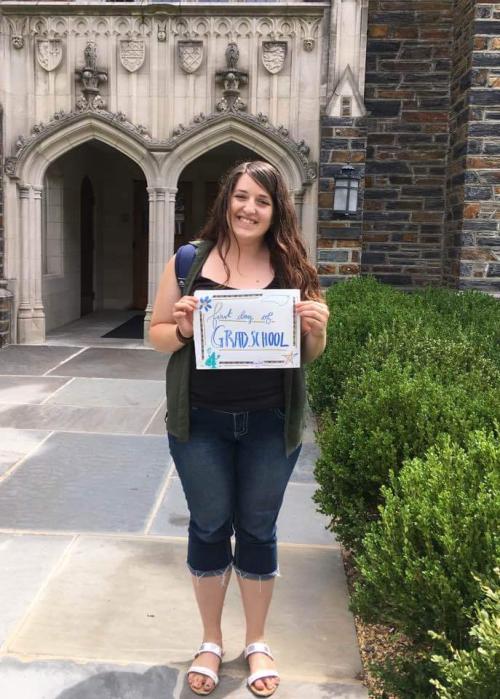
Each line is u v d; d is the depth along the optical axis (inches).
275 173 93.9
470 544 83.0
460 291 356.2
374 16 413.1
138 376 322.3
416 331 194.1
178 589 129.1
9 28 374.3
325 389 203.8
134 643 112.0
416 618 86.9
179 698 99.6
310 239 380.2
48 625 116.2
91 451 210.8
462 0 386.9
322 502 132.2
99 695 99.6
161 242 388.2
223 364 90.7
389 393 126.4
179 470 98.4
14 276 394.9
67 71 376.5
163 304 96.3
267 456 96.8
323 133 368.8
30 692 99.7
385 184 425.7
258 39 370.6
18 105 379.9
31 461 200.5
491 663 66.6
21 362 350.3
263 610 104.5
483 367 167.6
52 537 149.8
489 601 73.6
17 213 388.2
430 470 96.1
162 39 372.2
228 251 94.6
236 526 103.6
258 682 100.7
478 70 357.1
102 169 547.2
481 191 364.8
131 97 378.3
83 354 374.3
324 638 115.0
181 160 382.9
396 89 417.4
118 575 133.6
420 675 86.4
